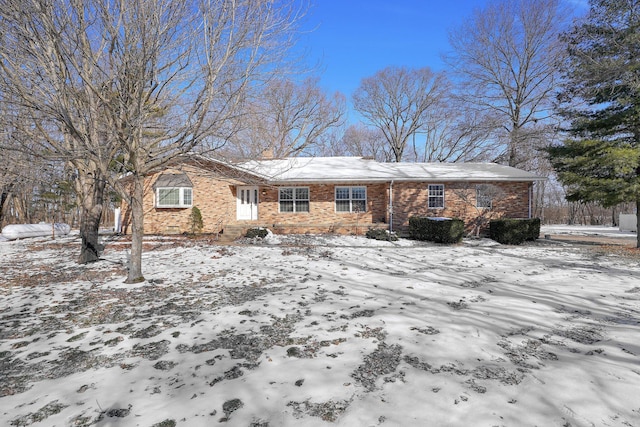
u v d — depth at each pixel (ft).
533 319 16.76
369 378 11.23
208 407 9.71
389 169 62.64
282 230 57.11
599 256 37.09
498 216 57.82
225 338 14.79
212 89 21.52
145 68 21.03
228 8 21.84
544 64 79.30
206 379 11.37
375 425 8.84
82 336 15.47
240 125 23.26
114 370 12.24
